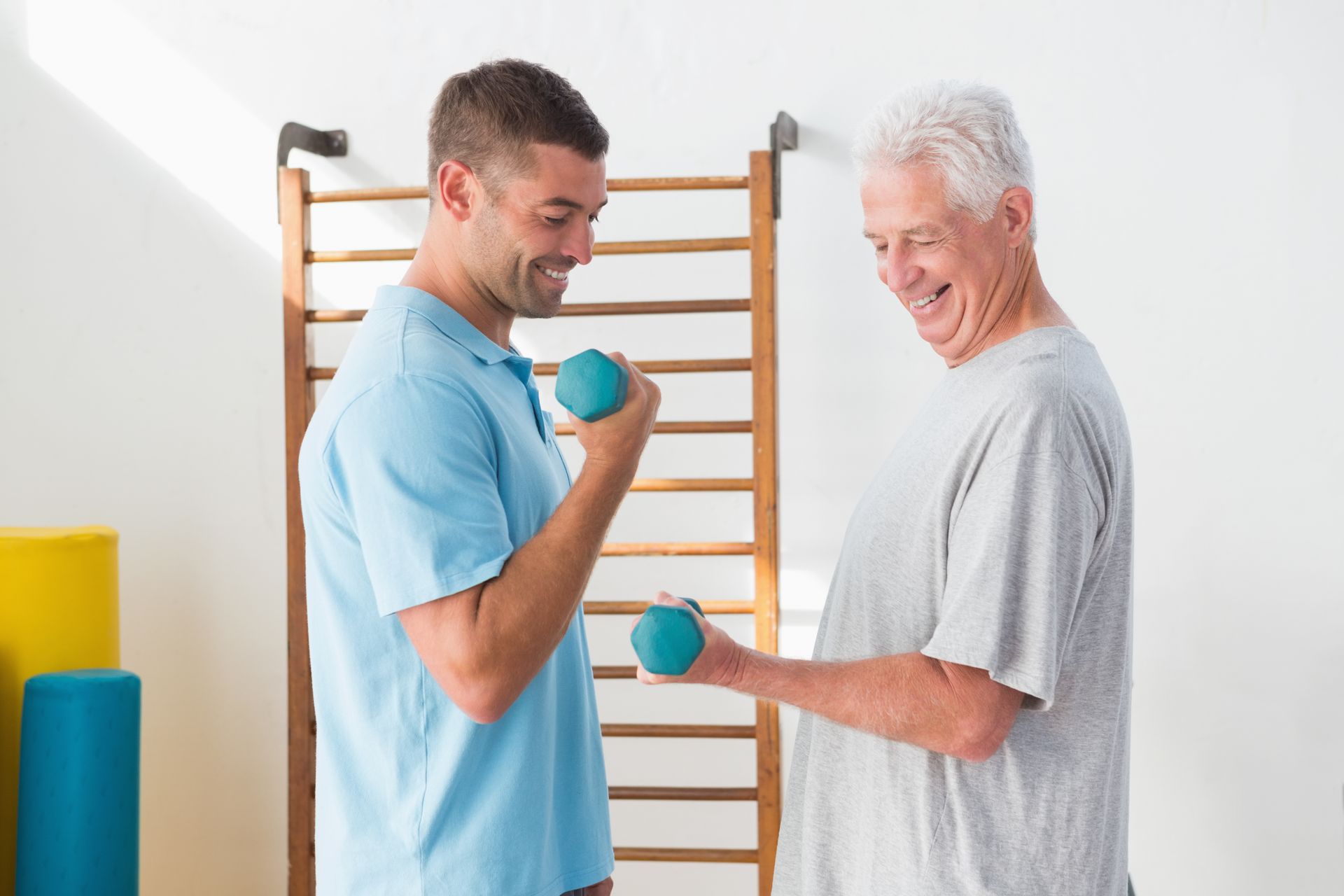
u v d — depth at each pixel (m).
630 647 2.41
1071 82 2.26
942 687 1.07
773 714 2.24
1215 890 2.28
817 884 1.25
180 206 2.48
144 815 2.52
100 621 2.14
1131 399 2.28
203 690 2.51
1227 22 2.22
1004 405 1.10
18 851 1.97
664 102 2.36
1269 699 2.26
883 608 1.21
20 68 2.50
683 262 2.37
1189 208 2.25
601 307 2.24
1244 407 2.25
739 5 2.34
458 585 1.04
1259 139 2.22
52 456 2.53
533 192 1.20
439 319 1.21
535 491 1.22
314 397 2.33
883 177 1.19
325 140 2.42
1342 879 2.24
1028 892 1.12
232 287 2.48
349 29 2.43
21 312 2.52
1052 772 1.13
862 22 2.31
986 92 1.19
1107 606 1.17
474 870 1.15
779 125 2.20
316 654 1.20
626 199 2.37
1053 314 1.23
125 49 2.48
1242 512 2.25
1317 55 2.21
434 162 1.26
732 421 2.24
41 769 1.94
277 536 2.49
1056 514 1.06
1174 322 2.26
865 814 1.20
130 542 2.51
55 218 2.51
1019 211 1.20
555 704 1.29
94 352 2.51
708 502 2.39
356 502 1.08
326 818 1.20
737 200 2.35
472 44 2.40
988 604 1.05
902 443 1.28
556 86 1.22
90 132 2.49
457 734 1.14
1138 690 2.29
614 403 1.08
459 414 1.10
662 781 2.42
